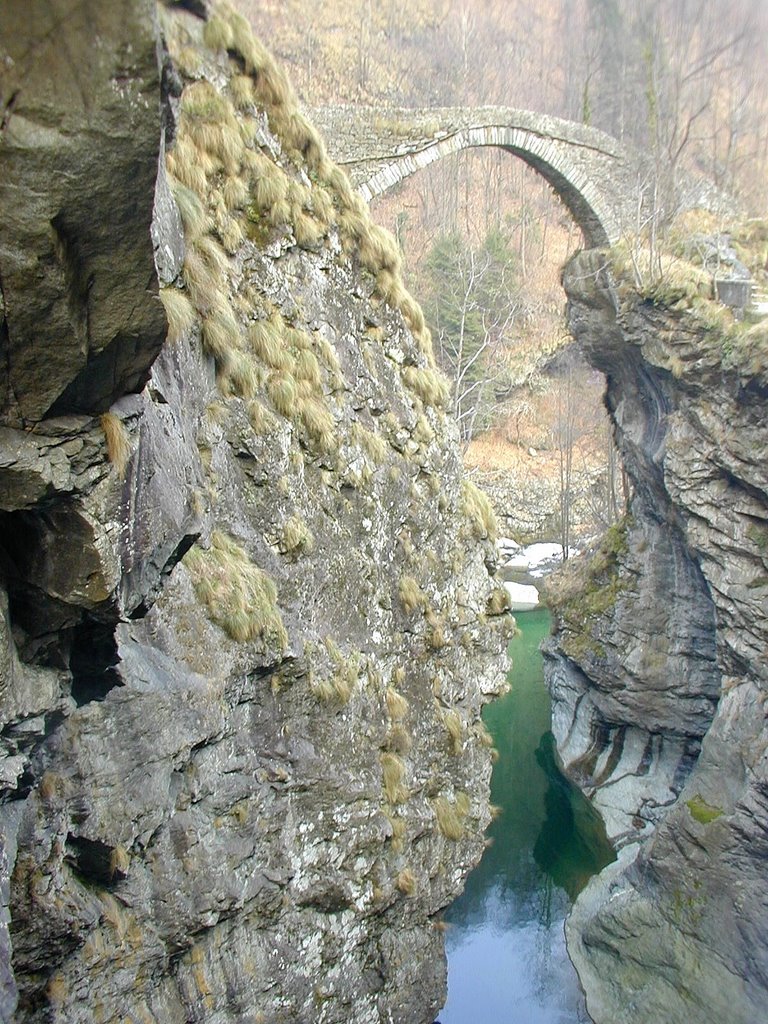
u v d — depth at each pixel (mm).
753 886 15648
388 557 11969
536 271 54781
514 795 24953
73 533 4656
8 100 3328
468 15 51812
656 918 17000
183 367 8555
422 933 11688
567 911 20031
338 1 48594
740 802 16203
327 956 10023
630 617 23250
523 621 36562
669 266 19969
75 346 3988
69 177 3492
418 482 12812
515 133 21391
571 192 22922
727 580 18391
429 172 49688
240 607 9078
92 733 7055
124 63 3316
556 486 47406
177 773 8188
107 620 5312
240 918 9016
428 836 11656
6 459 4113
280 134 11750
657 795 22328
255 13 45156
